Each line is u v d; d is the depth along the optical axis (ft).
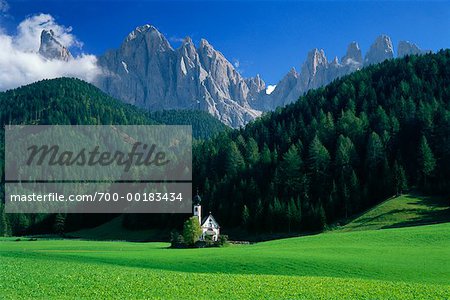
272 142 625.00
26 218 643.86
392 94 634.84
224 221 470.39
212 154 625.41
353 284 155.53
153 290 144.87
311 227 403.75
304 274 184.14
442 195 395.96
